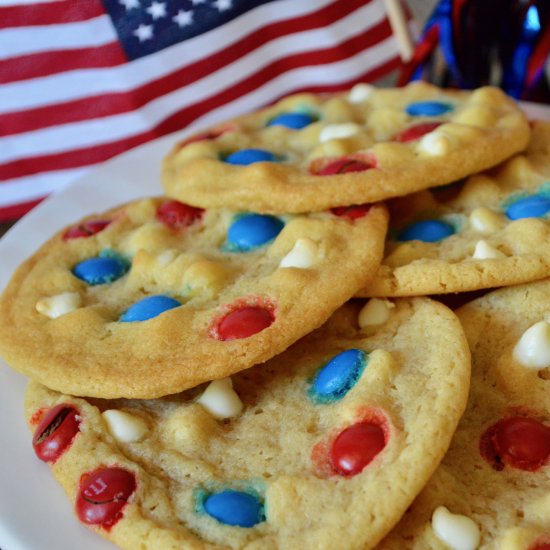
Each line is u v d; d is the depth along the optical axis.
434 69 0.49
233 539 0.32
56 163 0.52
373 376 0.34
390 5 0.50
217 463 0.34
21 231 0.43
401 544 0.32
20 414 0.37
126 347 0.35
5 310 0.38
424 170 0.38
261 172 0.38
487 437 0.34
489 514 0.32
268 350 0.34
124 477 0.33
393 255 0.37
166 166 0.41
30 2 0.49
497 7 0.46
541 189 0.39
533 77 0.47
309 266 0.36
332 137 0.40
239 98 0.53
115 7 0.50
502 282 0.36
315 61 0.54
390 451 0.32
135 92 0.51
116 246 0.40
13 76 0.50
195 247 0.39
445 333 0.35
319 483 0.32
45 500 0.34
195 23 0.51
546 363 0.35
